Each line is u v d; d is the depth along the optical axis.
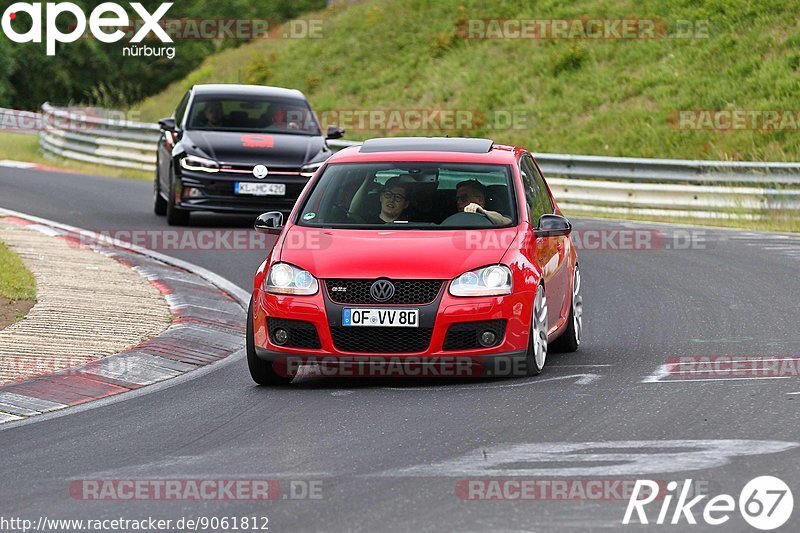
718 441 23.44
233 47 165.88
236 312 42.59
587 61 115.56
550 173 83.69
